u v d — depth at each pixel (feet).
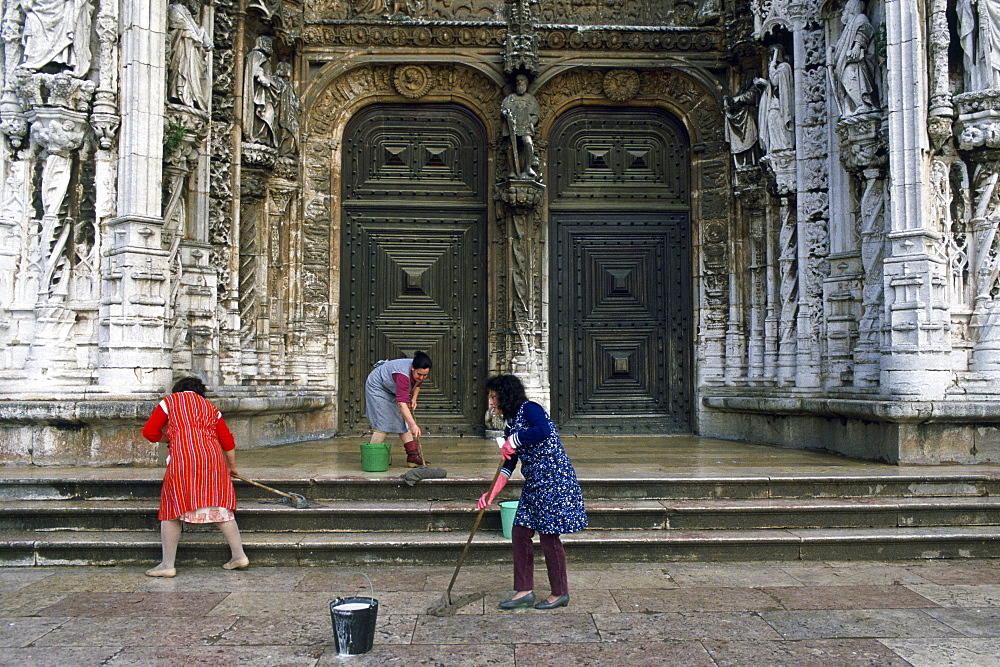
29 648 13.97
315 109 39.52
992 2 26.73
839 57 30.12
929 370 25.77
